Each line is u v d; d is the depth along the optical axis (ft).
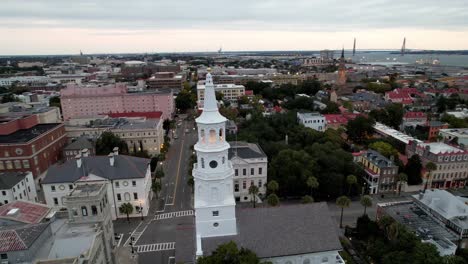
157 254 264.11
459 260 202.80
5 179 330.95
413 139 484.33
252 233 192.34
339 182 336.90
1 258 176.35
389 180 365.81
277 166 358.23
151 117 615.98
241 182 350.23
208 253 181.57
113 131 505.66
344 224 300.20
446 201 269.23
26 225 203.41
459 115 637.30
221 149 178.09
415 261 201.87
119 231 299.99
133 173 320.91
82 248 191.62
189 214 329.31
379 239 250.57
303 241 191.62
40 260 167.94
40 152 429.38
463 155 380.37
